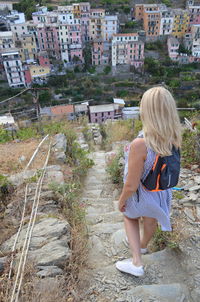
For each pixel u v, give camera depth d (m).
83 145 7.29
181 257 2.30
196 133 4.75
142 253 2.38
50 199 3.23
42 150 5.26
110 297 1.97
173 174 1.54
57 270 2.07
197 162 4.30
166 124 1.38
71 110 18.77
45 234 2.50
